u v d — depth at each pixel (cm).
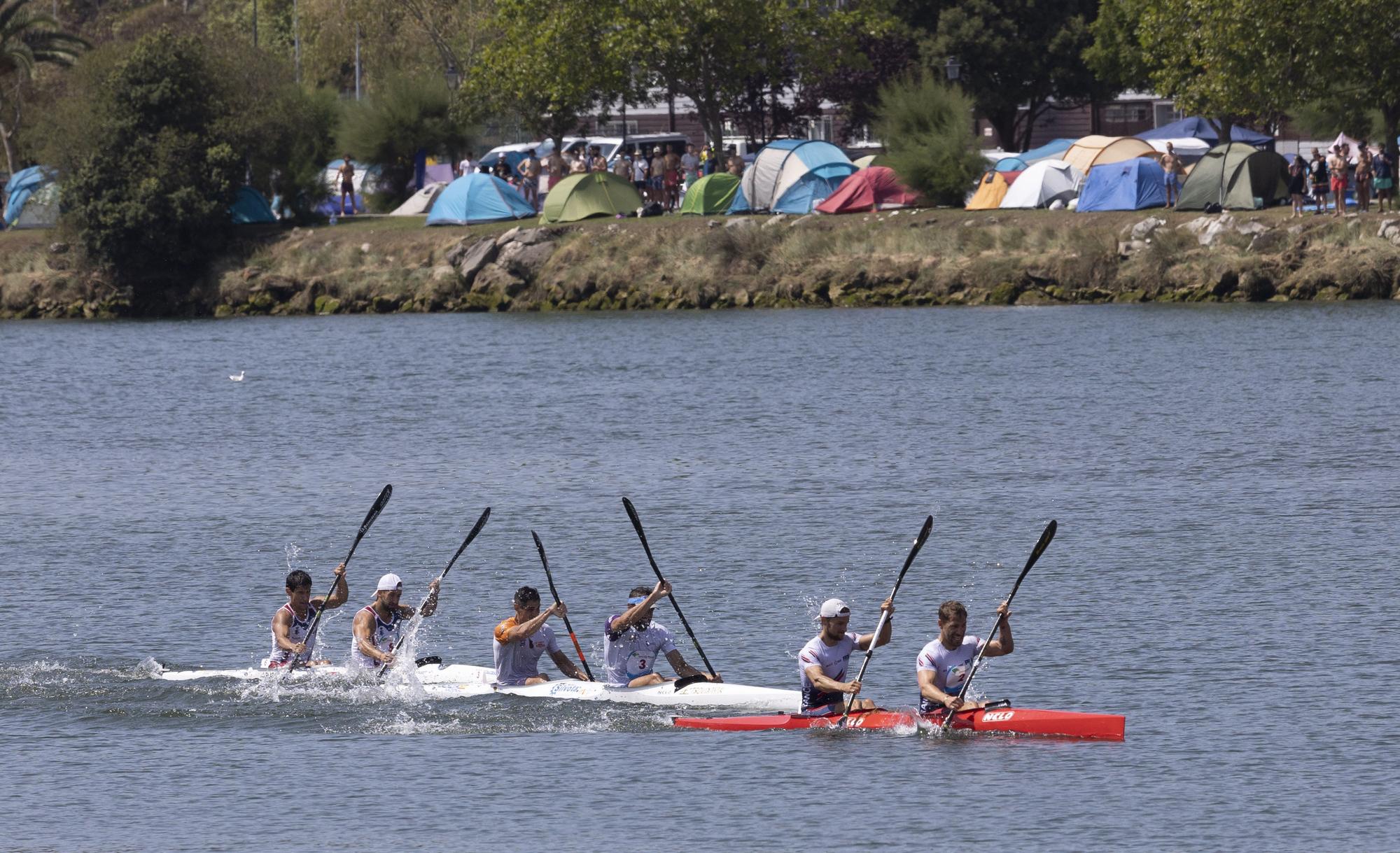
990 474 11969
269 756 6272
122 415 16800
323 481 12606
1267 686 6769
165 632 8169
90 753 6328
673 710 6769
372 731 6569
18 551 10125
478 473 12756
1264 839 5169
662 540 10100
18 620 8412
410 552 10012
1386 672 6869
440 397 17450
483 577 9338
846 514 10725
